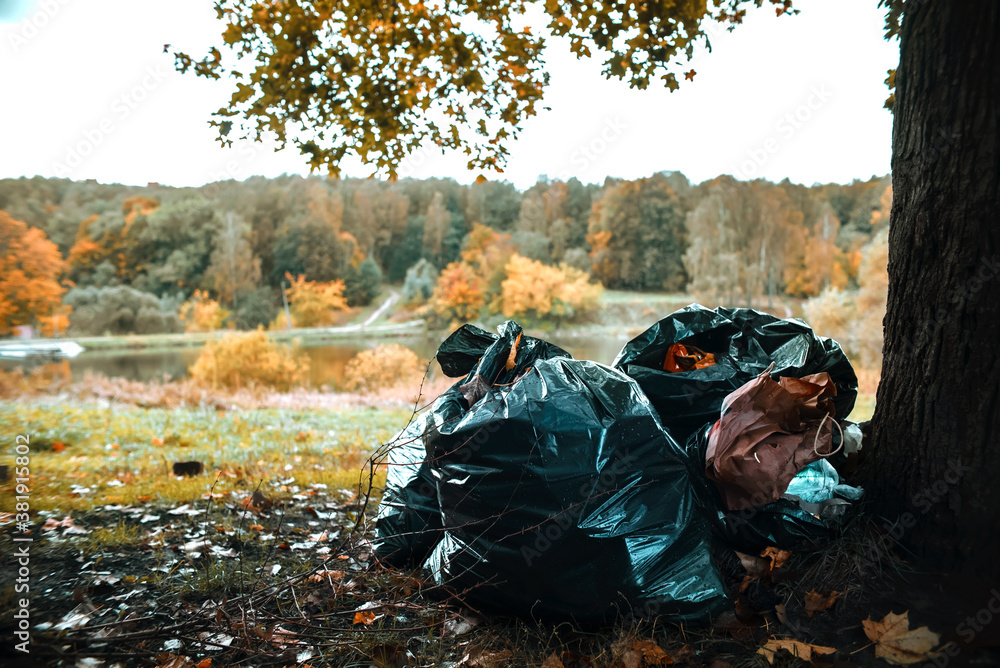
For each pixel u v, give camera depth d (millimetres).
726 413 2193
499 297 53594
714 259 60875
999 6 1831
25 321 38438
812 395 2068
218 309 53281
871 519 2189
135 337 43656
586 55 4129
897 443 2154
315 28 4066
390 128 4449
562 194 84312
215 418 7750
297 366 18438
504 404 2164
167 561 2621
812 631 1868
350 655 1938
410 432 2949
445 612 2197
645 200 73000
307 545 2887
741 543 2246
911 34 2094
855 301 25609
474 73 4352
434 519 2541
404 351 19172
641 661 1793
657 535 1987
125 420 7195
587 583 1966
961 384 1945
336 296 63875
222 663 1880
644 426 2129
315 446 5828
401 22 4191
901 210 2170
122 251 66125
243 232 70375
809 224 72250
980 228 1888
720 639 1841
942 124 1970
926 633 1713
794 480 2367
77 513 3271
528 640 1996
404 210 91688
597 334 47875
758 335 2668
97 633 1972
